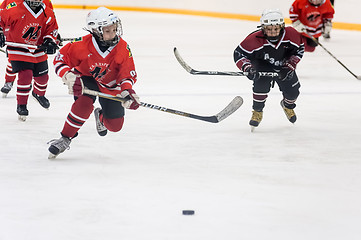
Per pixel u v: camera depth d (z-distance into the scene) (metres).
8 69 16.70
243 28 41.66
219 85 20.31
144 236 7.39
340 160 11.20
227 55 28.55
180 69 23.92
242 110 16.06
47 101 15.20
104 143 12.28
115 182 9.62
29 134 12.91
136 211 8.27
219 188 9.38
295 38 12.87
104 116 11.11
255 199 8.85
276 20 12.46
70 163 10.73
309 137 13.07
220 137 12.98
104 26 10.06
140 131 13.42
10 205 8.48
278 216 8.15
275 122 14.62
